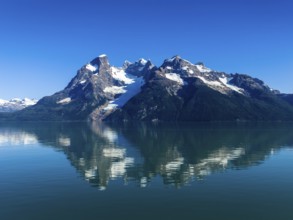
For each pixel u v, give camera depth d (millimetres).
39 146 175500
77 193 75000
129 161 120250
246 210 62594
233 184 81500
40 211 63500
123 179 88938
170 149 153875
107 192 75750
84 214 61625
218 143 177625
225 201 67875
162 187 79562
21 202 68750
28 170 102375
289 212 61469
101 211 63125
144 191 76188
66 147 169125
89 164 113938
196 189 77188
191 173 95938
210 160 119750
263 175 91375
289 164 108812
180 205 65875
